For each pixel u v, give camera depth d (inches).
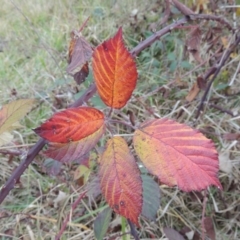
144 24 29.4
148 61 27.5
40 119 22.9
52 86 24.5
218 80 23.3
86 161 13.3
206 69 23.7
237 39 18.8
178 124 7.1
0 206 19.0
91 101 18.1
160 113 23.2
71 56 11.8
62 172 18.7
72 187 17.5
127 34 29.5
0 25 31.8
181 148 6.8
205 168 6.7
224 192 18.8
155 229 17.4
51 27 30.9
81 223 17.9
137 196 6.9
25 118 23.2
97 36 29.2
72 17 31.6
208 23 22.9
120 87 6.9
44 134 6.8
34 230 18.0
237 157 19.6
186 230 16.2
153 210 11.5
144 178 12.0
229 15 25.0
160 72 26.5
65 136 7.0
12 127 9.4
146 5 30.9
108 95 7.0
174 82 22.8
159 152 6.9
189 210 18.2
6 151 13.4
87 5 33.2
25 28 31.1
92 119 7.1
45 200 19.4
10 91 24.7
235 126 21.1
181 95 23.8
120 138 7.2
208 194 18.6
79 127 7.0
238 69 22.3
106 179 7.0
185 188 6.7
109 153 7.1
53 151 7.1
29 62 28.3
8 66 28.1
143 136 7.0
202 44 25.0
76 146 7.1
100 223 11.3
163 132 7.0
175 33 28.0
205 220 14.6
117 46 6.4
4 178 20.5
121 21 30.3
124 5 31.9
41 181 20.2
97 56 6.5
